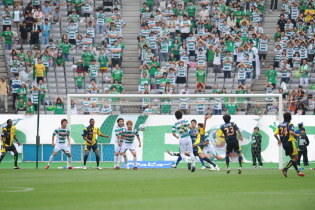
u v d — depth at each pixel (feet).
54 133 265.95
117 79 377.71
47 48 395.34
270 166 293.43
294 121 313.94
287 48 398.62
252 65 392.88
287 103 356.18
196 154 251.39
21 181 178.19
